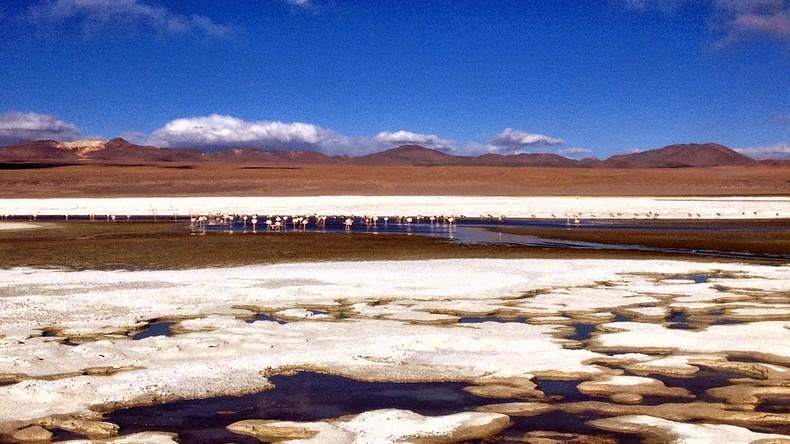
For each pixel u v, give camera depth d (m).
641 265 30.11
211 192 108.31
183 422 11.56
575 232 48.72
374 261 31.69
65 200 87.50
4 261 31.36
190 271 28.12
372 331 17.67
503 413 11.86
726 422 11.51
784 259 33.22
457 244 40.06
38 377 13.74
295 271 28.11
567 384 13.55
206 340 16.48
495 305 21.20
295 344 16.34
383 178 129.75
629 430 11.09
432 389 13.27
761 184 137.38
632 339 16.77
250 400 12.62
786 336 16.95
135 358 15.05
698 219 62.31
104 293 22.89
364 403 12.50
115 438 10.72
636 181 134.62
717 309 20.69
